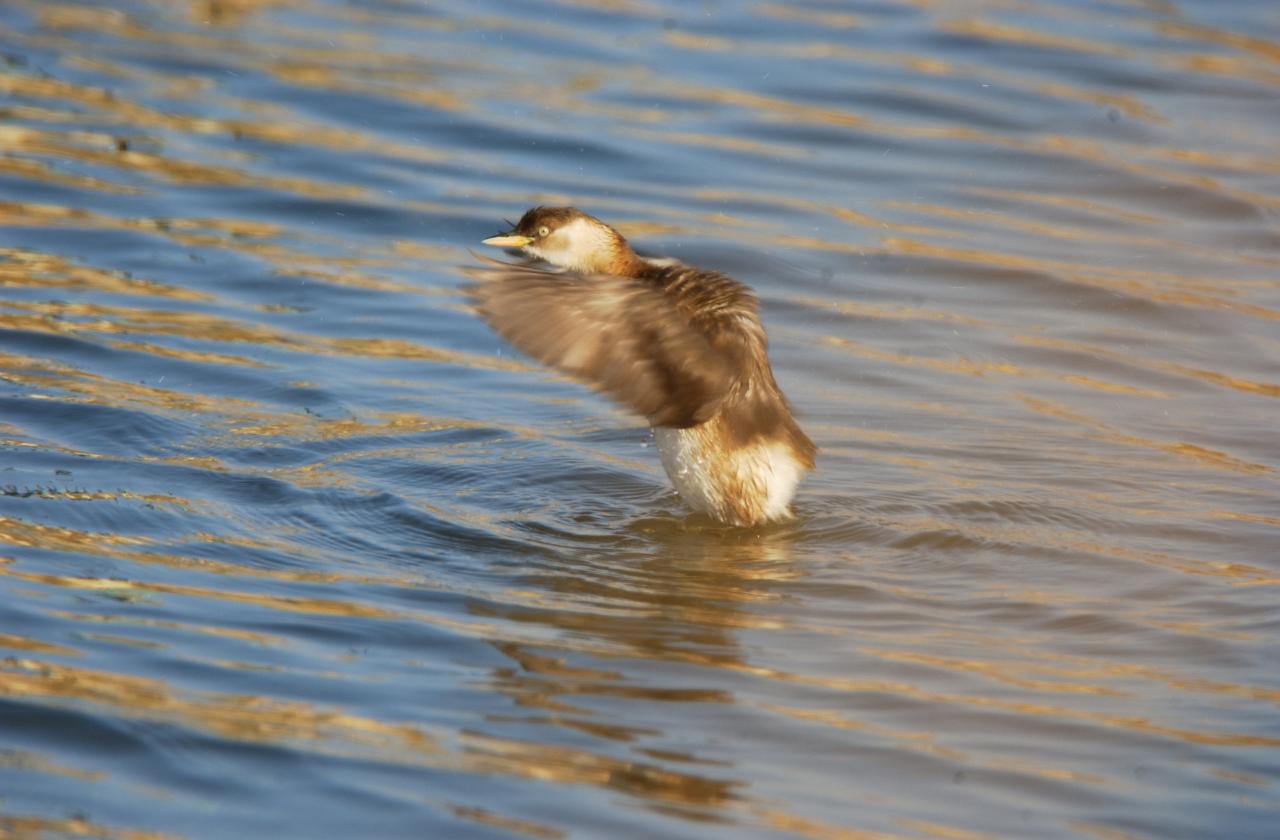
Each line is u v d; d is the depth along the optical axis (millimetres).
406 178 19031
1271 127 21453
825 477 12891
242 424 13125
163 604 9812
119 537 10820
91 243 16719
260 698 8680
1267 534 11906
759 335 11703
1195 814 8055
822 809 7965
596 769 8211
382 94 21266
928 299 16984
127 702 8508
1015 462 13289
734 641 9930
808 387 14891
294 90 21156
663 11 25172
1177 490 12781
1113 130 21234
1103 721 9039
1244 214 19062
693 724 8773
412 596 10289
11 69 20891
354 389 14062
